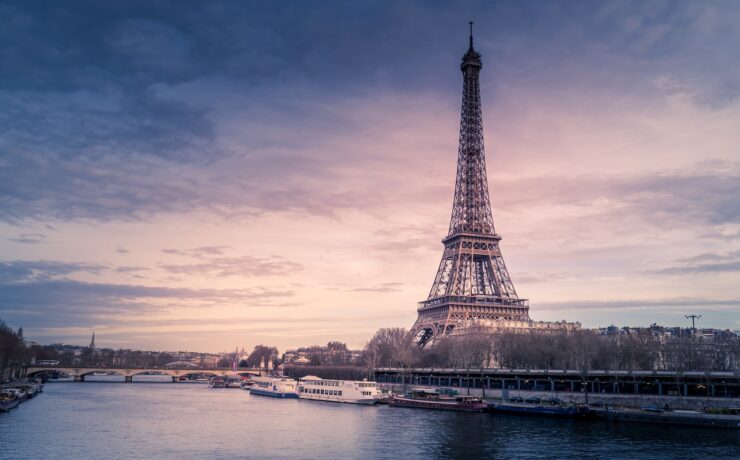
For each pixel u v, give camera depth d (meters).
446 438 170.88
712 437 168.88
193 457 145.25
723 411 195.12
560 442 163.00
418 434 179.12
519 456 145.00
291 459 143.00
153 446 159.12
